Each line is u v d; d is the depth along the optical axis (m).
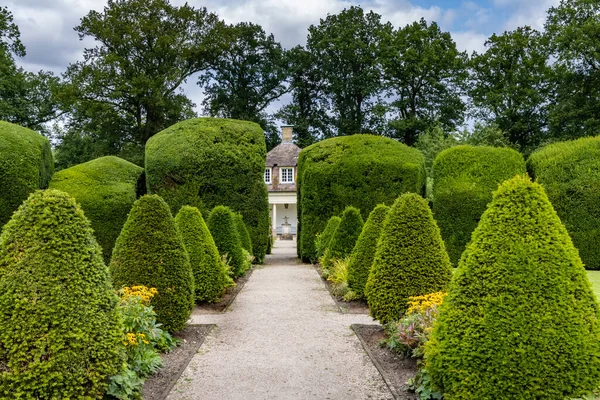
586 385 3.17
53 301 3.23
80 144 33.47
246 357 5.61
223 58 36.47
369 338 6.32
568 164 13.41
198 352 5.83
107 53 28.44
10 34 27.31
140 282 5.93
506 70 29.97
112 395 3.63
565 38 25.67
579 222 13.07
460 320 3.46
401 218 6.16
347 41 36.53
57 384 3.13
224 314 8.08
